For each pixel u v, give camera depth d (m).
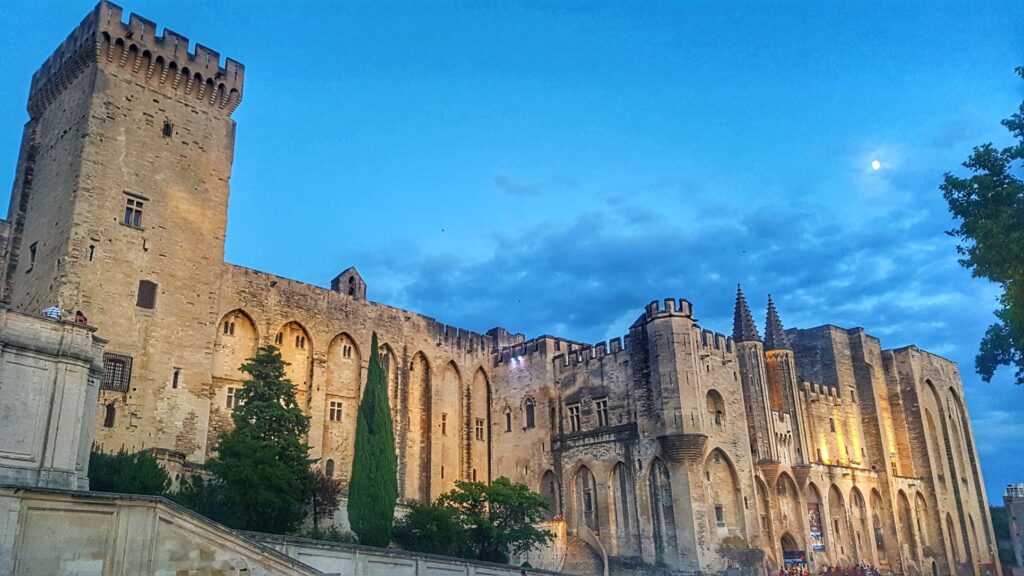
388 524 49.53
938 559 80.62
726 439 64.06
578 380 70.50
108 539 27.97
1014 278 34.16
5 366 28.38
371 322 68.19
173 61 55.75
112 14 53.03
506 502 55.81
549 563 61.50
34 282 50.94
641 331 66.31
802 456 70.00
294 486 44.84
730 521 62.19
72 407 30.05
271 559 31.34
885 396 86.75
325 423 62.59
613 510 64.62
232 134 59.44
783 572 61.94
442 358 73.75
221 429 55.69
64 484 29.00
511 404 75.06
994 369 37.66
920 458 84.06
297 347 62.53
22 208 55.47
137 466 40.25
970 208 35.91
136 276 50.84
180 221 54.25
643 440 63.69
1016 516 89.94
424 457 69.44
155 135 54.34
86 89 52.41
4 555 25.47
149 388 49.69
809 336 85.12
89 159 50.31
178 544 29.34
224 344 57.81
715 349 66.50
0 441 27.66
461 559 44.78
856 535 74.31
